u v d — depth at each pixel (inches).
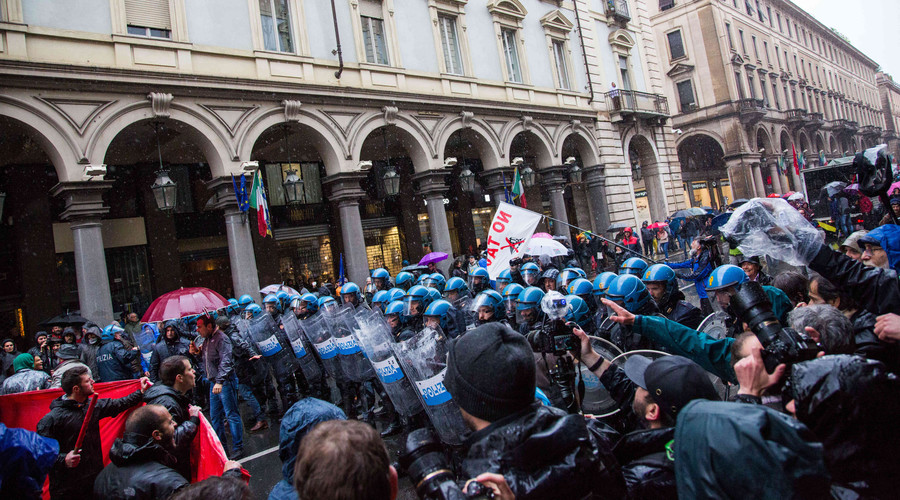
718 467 52.3
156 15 490.6
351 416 274.4
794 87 1862.7
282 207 705.0
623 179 922.7
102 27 458.6
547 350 113.0
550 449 60.5
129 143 563.5
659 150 1014.4
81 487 159.3
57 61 429.1
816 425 64.9
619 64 975.6
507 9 788.0
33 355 342.3
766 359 80.9
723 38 1469.0
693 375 81.4
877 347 99.7
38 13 428.8
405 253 807.1
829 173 826.8
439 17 719.1
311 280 708.0
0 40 407.2
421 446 69.6
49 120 425.1
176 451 148.6
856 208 616.1
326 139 579.8
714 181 1566.2
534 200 908.6
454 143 807.7
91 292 431.8
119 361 309.9
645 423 90.0
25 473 116.5
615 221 888.9
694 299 512.1
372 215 785.6
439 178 674.8
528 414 65.7
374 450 61.7
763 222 118.7
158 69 478.9
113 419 174.7
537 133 794.2
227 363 255.3
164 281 599.8
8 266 526.9
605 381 112.0
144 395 172.2
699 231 902.4
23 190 528.7
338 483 57.9
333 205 751.1
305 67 571.8
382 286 393.7
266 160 695.7
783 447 49.9
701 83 1503.4
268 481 225.6
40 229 534.6
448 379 71.9
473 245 883.4
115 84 454.3
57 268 544.7
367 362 252.1
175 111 485.7
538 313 203.2
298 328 301.1
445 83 696.4
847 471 63.3
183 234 629.9
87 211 435.8
